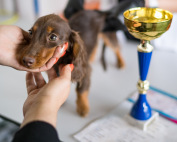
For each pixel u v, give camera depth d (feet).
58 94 1.92
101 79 4.62
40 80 2.73
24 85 4.22
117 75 4.77
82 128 3.24
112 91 4.17
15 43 2.67
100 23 4.48
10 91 4.00
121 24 4.40
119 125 3.24
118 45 5.06
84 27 4.22
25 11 7.09
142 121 3.14
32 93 2.36
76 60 2.77
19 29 2.75
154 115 3.27
